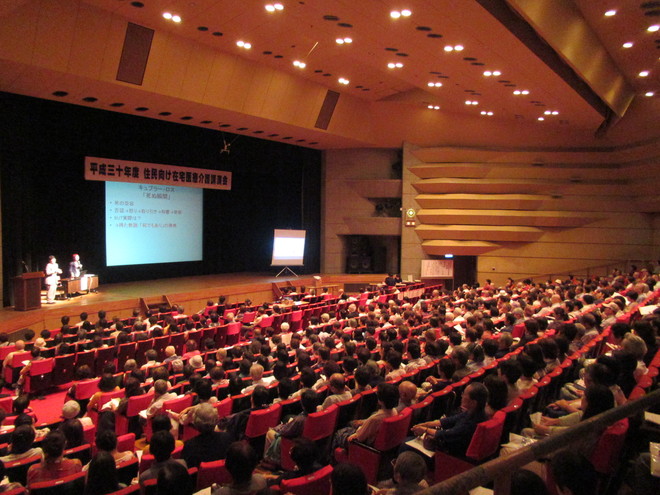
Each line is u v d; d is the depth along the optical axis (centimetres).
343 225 2373
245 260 2373
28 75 1197
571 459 226
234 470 309
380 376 641
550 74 1198
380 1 860
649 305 951
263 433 517
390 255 2450
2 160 1410
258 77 1541
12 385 914
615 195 2042
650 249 2016
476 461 393
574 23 980
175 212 2070
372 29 1007
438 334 855
